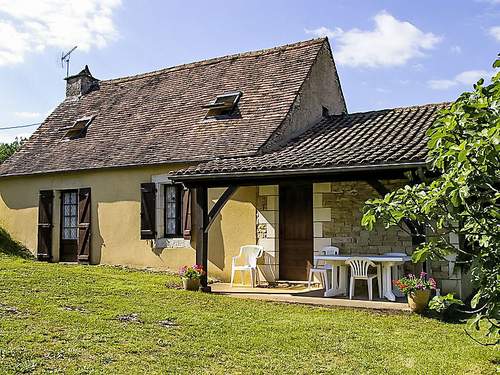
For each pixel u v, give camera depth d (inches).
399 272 375.9
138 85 660.7
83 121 635.5
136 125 578.2
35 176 601.3
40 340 222.8
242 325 278.1
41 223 588.1
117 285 378.0
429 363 221.1
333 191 420.8
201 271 383.6
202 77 604.1
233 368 209.2
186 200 484.1
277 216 445.7
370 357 228.8
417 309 308.7
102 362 203.2
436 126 150.6
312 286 422.9
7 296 305.6
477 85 145.7
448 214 145.9
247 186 415.5
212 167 392.8
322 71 557.3
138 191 517.3
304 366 215.9
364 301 346.3
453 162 140.2
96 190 548.4
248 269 424.5
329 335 263.0
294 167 346.0
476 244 157.5
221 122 508.4
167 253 494.6
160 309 305.1
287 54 566.9
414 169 308.0
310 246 434.3
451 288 345.4
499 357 228.8
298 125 499.2
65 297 316.8
